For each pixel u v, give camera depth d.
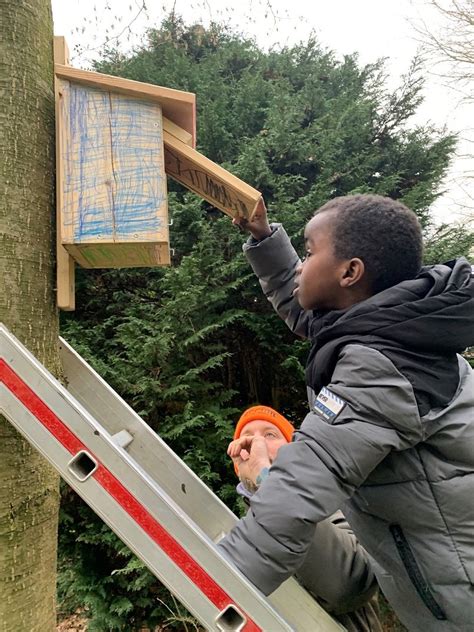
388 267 1.19
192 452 3.42
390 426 1.00
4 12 1.42
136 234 1.33
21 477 1.31
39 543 1.35
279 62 5.52
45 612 1.35
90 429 0.99
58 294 1.37
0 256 1.32
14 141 1.37
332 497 0.96
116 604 3.24
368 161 4.47
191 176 1.58
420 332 1.06
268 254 1.73
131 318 3.60
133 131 1.39
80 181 1.35
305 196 4.03
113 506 0.95
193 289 3.56
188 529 0.93
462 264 1.21
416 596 1.10
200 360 3.92
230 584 0.90
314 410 1.07
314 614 1.17
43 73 1.47
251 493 1.39
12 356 1.04
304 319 1.71
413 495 1.06
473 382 1.17
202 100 4.65
